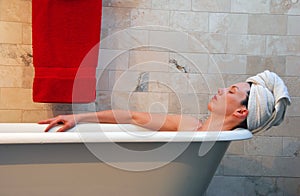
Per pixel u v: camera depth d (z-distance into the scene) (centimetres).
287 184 185
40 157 118
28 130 153
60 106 178
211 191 185
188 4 181
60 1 158
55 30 158
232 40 183
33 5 157
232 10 182
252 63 184
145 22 180
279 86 135
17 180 120
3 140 111
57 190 123
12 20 172
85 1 159
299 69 185
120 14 179
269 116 134
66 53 159
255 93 135
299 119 186
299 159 186
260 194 186
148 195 128
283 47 185
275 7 184
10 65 173
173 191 129
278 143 185
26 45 173
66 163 120
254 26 183
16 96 174
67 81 159
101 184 124
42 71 158
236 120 135
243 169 185
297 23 185
